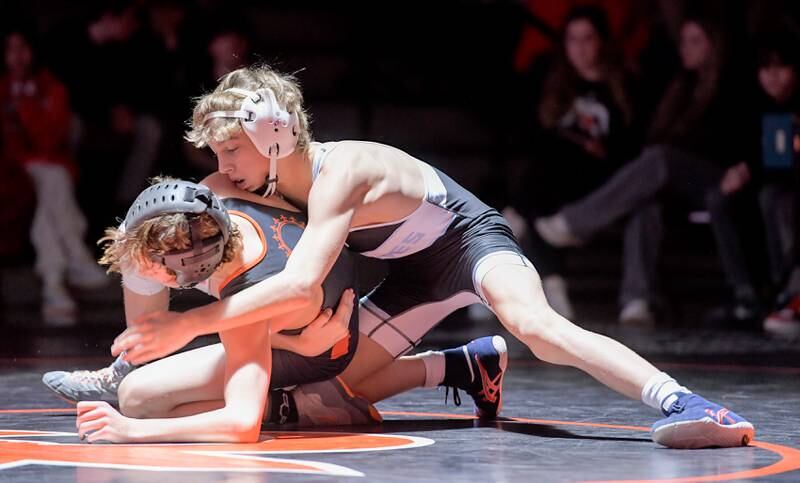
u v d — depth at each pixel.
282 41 16.95
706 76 13.22
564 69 13.93
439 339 11.01
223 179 5.20
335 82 16.64
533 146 14.22
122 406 5.17
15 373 7.96
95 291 14.70
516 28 16.58
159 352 4.64
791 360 9.09
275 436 4.91
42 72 14.16
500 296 5.11
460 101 16.73
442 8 16.86
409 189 5.35
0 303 14.63
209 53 14.69
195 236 4.52
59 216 14.20
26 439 4.77
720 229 13.14
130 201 15.17
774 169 12.80
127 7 15.26
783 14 14.73
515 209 13.98
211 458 4.24
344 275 5.21
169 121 14.94
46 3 16.56
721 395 6.69
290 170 5.15
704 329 12.38
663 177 13.18
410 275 5.61
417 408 6.14
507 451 4.50
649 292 13.41
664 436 4.59
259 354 4.76
